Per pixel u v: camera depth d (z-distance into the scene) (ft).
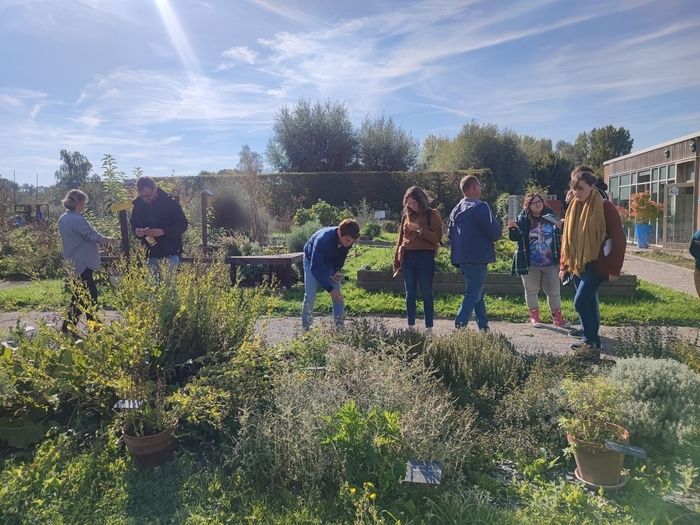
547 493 10.22
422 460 10.17
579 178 18.19
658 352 16.80
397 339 15.98
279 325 24.70
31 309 28.55
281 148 131.03
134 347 12.04
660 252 57.98
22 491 9.85
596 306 19.22
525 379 15.20
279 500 9.81
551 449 12.04
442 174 96.89
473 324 25.11
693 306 27.14
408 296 21.01
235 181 59.88
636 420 11.81
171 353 13.47
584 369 14.71
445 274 31.14
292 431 10.77
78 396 12.14
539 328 24.41
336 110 130.31
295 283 35.86
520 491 10.41
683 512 9.91
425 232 20.31
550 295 24.53
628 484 10.88
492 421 13.38
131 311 12.80
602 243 18.17
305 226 45.73
